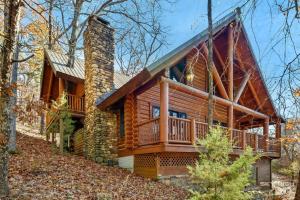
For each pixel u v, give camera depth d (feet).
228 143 20.76
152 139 35.96
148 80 34.17
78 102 59.16
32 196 21.29
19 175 26.48
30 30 33.65
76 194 23.48
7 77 19.95
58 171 30.53
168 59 34.27
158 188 30.78
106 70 47.75
